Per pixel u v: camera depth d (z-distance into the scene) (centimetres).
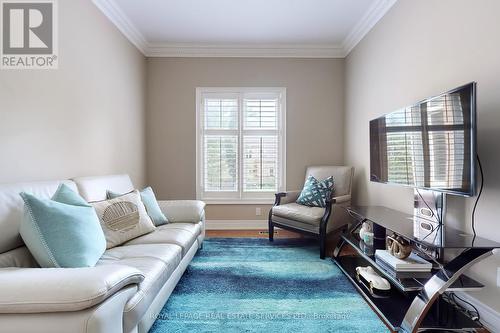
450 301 177
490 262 157
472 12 168
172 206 262
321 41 371
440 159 164
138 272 112
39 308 82
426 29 213
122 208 198
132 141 340
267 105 399
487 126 158
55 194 154
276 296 192
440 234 163
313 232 285
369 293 191
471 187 140
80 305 82
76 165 225
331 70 395
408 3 237
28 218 126
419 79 222
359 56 343
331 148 398
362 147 335
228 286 207
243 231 378
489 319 156
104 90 271
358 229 272
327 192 324
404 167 203
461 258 144
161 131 393
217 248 299
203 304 181
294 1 277
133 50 345
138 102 360
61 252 128
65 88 212
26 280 87
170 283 172
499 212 152
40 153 187
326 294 196
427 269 174
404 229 178
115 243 181
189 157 394
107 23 278
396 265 174
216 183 400
